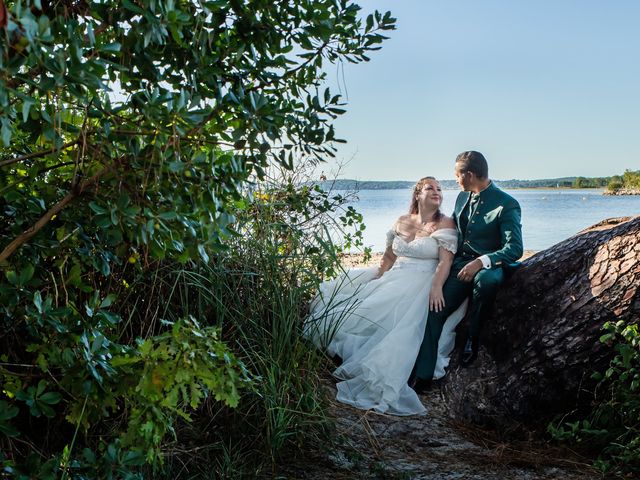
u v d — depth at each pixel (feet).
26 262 8.30
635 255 12.62
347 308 17.26
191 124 7.06
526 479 11.14
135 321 11.71
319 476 10.67
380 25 9.27
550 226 64.85
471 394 14.29
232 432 11.28
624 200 159.43
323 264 14.56
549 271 14.07
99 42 7.47
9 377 8.07
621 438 11.88
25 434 9.57
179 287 12.21
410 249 17.87
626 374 11.68
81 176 7.76
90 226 8.78
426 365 16.11
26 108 5.34
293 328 13.53
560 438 12.32
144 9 6.33
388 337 15.90
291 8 8.57
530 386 13.51
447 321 16.92
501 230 16.72
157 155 7.20
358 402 14.74
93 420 7.80
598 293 12.87
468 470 11.50
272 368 11.57
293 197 14.90
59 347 7.74
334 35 9.03
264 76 8.66
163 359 7.32
